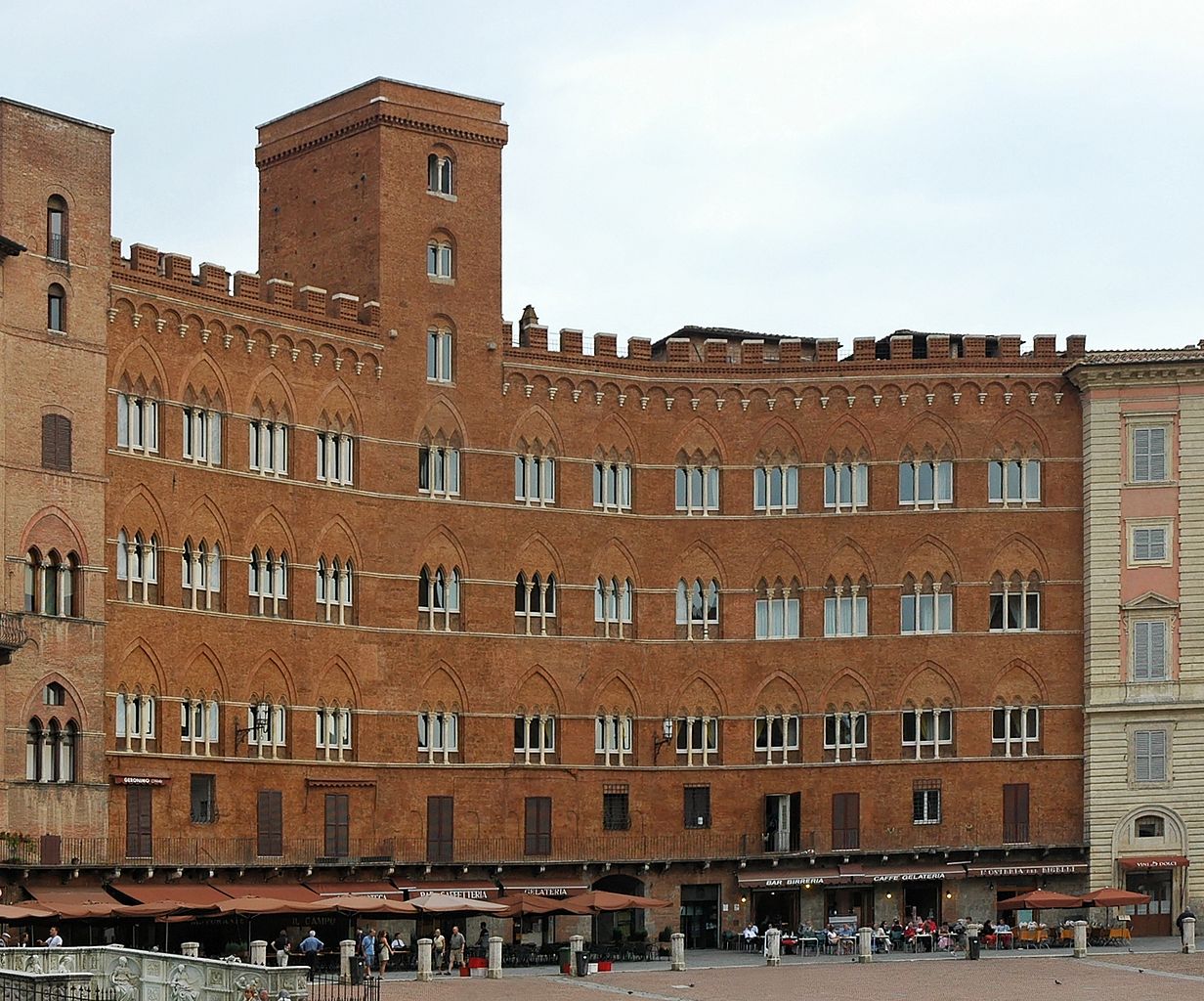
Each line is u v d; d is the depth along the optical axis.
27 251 105.00
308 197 124.62
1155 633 123.50
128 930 106.44
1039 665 124.19
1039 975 100.69
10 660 102.44
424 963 98.00
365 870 115.56
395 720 118.06
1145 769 122.88
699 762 124.56
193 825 109.69
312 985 92.75
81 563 106.00
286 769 113.75
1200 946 114.38
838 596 125.38
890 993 93.19
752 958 112.44
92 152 108.25
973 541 124.94
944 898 123.25
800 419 126.31
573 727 122.75
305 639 115.00
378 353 119.44
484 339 122.81
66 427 105.94
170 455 110.25
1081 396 125.69
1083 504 125.12
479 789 120.06
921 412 125.94
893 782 123.81
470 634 120.69
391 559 118.88
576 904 107.31
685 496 126.19
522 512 122.75
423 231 121.75
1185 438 123.88
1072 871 122.56
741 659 125.12
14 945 95.50
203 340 112.12
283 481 114.81
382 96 120.69
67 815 104.19
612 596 124.56
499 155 124.75
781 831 123.75
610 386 125.56
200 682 110.69
